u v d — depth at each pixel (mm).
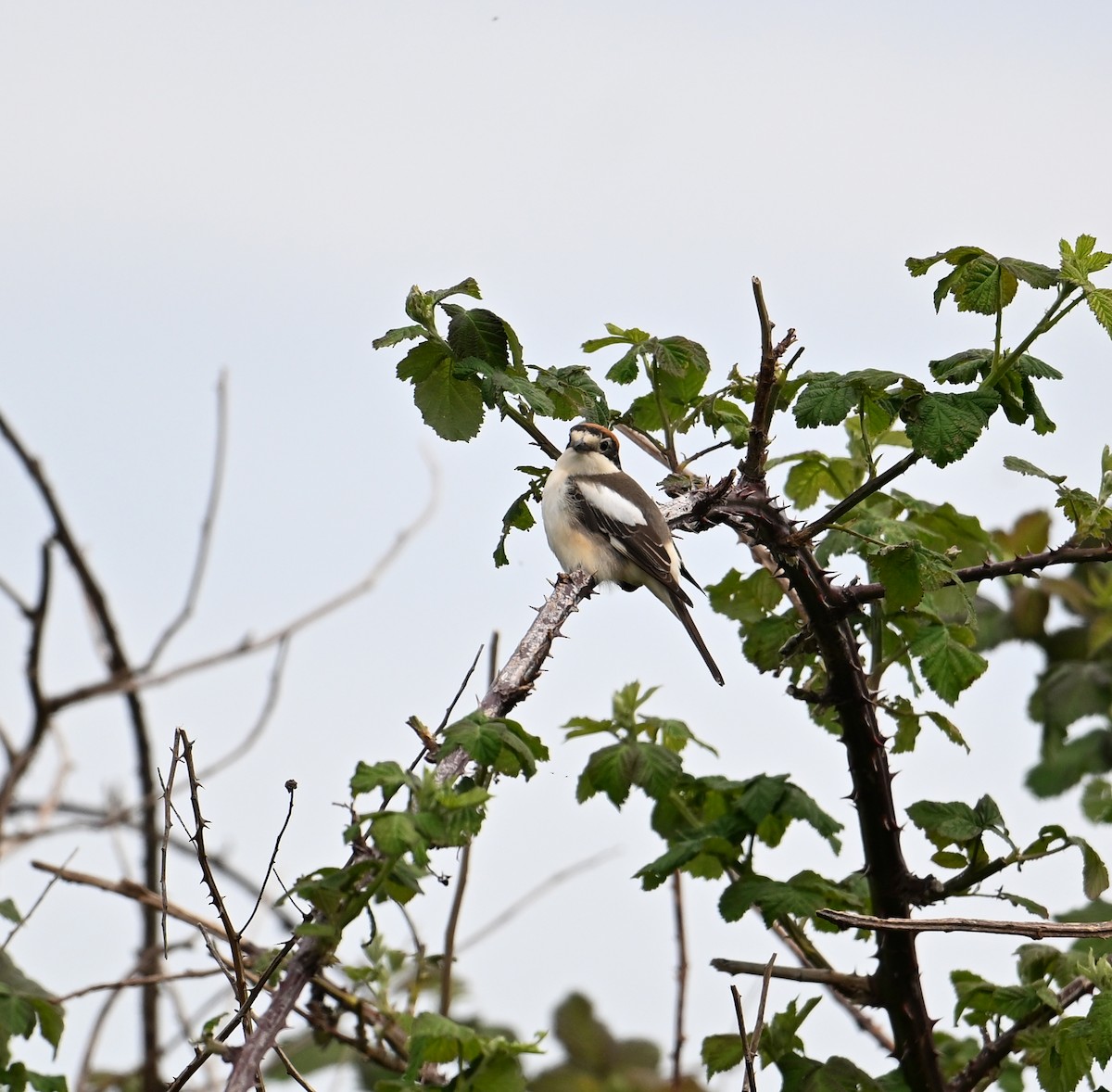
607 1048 11742
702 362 11500
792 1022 9984
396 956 11562
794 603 12008
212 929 10336
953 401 9680
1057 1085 9008
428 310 10430
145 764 11859
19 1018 9477
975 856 10055
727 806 11508
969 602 10133
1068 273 9492
